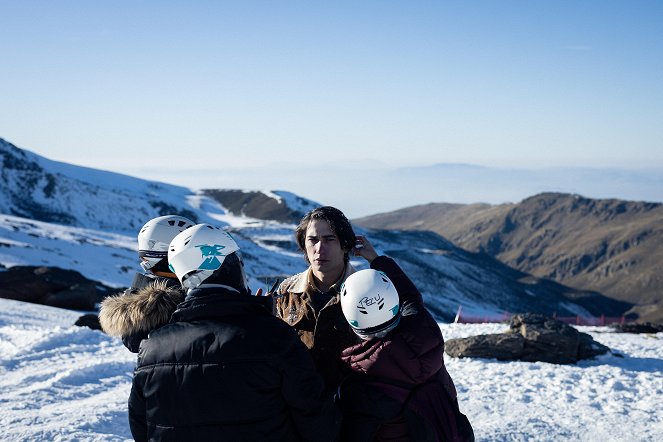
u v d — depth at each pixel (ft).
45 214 556.10
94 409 21.72
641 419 24.50
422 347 10.82
